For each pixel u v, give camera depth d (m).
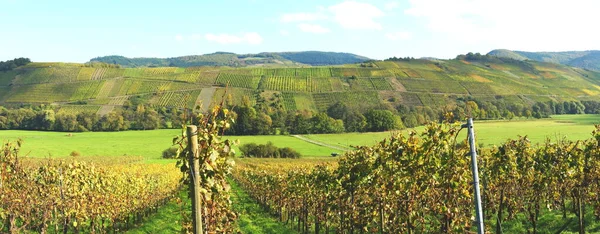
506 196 15.45
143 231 23.56
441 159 9.89
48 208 15.23
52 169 17.06
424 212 11.80
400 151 10.62
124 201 23.39
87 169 19.50
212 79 156.62
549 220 17.16
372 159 13.53
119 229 24.16
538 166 15.01
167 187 37.19
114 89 145.12
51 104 130.50
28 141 89.44
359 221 15.71
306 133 101.62
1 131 104.50
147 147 88.00
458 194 10.30
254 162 64.44
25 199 14.18
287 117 103.88
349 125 102.19
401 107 121.00
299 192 24.03
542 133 73.81
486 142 60.47
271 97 139.62
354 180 14.70
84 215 17.53
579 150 14.41
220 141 8.61
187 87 147.50
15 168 14.49
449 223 10.14
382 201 13.42
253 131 100.94
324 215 20.56
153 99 136.12
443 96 141.88
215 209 9.55
